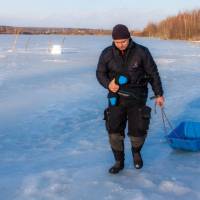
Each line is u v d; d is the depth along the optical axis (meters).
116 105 4.53
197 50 43.25
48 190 4.27
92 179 4.55
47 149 6.21
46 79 15.45
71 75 17.09
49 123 8.02
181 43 68.44
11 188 4.36
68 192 4.21
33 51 37.69
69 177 4.63
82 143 6.46
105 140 6.60
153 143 6.19
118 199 3.99
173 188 4.25
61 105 9.93
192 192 4.14
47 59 26.88
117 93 4.52
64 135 7.08
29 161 5.53
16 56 29.73
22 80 14.98
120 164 4.76
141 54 4.47
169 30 100.56
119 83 4.47
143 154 5.55
